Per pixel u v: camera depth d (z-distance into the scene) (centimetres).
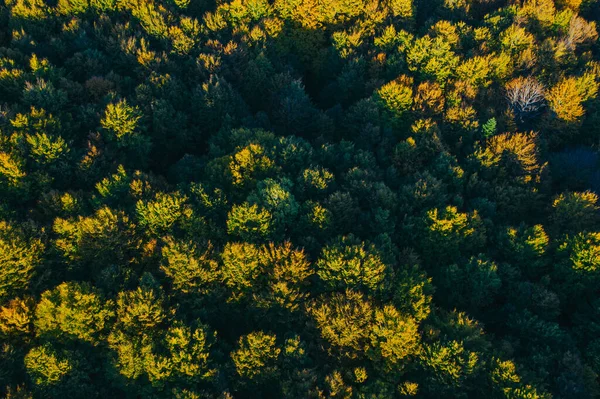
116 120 5516
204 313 4166
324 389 3722
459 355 3912
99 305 3934
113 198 5025
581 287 4916
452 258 5134
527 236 5159
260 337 3806
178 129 6181
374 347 4003
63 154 5184
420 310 4203
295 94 6738
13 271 4075
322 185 5328
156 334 3856
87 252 4409
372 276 4253
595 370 4300
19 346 3925
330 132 6844
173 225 4747
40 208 4862
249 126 6369
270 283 4272
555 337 4456
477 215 5184
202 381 3731
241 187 5366
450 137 6575
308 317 4147
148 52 6638
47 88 5672
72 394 3694
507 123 6575
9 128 5262
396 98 6456
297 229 5000
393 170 5888
